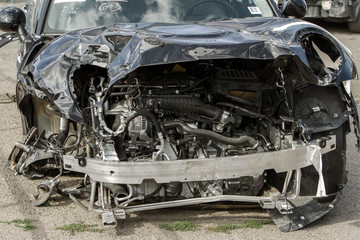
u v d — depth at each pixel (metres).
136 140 3.98
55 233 3.90
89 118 3.96
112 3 5.23
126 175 3.69
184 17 5.13
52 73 3.97
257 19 4.78
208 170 3.74
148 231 3.93
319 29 4.12
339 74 3.99
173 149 4.07
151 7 5.19
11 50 11.41
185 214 4.25
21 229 3.96
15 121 6.85
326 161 4.18
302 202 4.29
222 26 4.48
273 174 4.43
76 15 5.16
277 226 4.00
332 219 4.23
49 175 4.98
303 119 4.16
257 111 4.16
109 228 3.97
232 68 4.23
